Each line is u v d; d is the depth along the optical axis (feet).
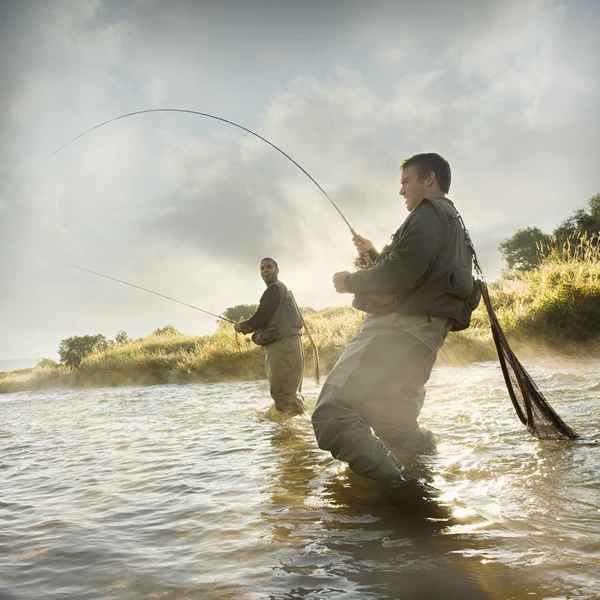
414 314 9.75
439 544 6.25
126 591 5.65
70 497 9.34
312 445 12.58
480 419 13.48
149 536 7.20
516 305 37.83
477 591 5.12
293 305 19.11
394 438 10.00
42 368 63.46
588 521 6.61
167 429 16.43
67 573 6.16
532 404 10.90
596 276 35.58
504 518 6.87
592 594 4.92
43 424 19.95
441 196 10.75
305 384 29.19
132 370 48.06
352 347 10.03
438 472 8.98
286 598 5.27
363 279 9.67
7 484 10.57
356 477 9.46
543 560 5.65
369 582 5.47
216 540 6.90
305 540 6.69
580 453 9.57
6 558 6.67
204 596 5.43
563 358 28.73
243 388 30.60
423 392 10.46
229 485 9.45
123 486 9.82
